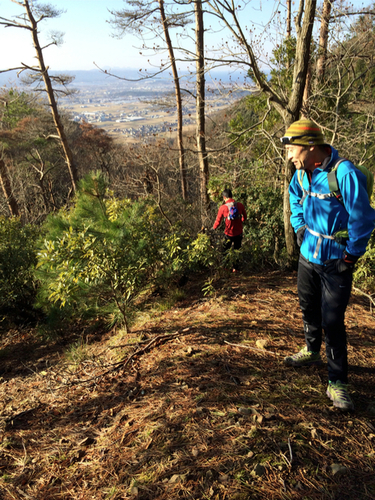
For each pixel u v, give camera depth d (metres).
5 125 32.00
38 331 6.17
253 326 3.94
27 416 3.25
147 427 2.51
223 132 8.58
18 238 7.74
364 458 2.02
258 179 7.76
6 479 2.39
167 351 3.69
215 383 2.89
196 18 10.75
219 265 5.77
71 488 2.16
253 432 2.23
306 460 2.01
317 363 2.99
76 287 4.42
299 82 5.42
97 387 3.43
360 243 2.13
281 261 6.27
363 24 8.02
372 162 9.16
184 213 10.01
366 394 2.62
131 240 4.67
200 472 1.99
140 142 13.48
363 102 9.51
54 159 33.00
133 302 5.35
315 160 2.26
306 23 5.11
